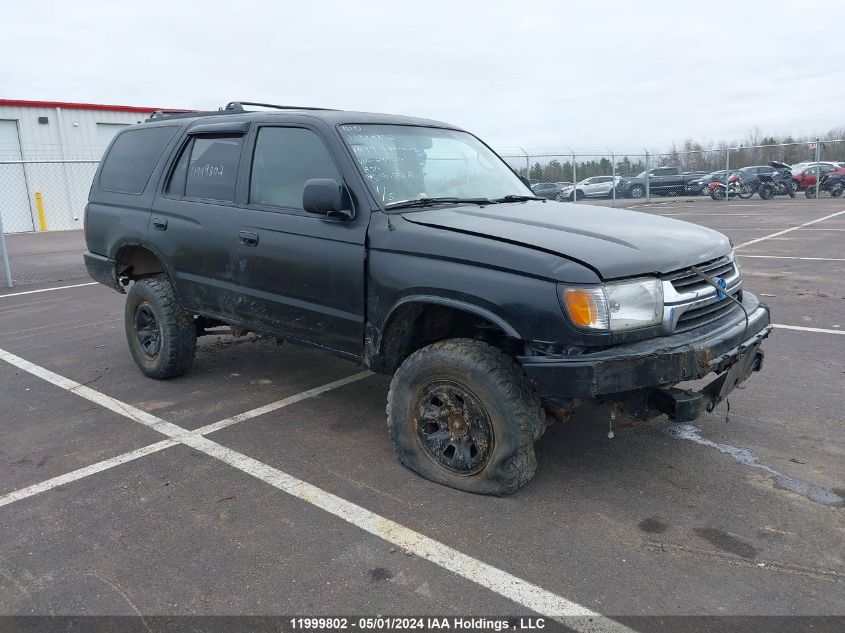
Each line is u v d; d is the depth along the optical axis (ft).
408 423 12.27
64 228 83.56
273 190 14.33
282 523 10.93
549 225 11.98
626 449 13.43
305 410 15.97
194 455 13.57
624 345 10.38
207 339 22.54
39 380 18.67
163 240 16.61
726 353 10.86
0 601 9.09
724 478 12.17
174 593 9.19
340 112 14.53
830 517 10.80
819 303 26.04
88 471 12.93
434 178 14.19
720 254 12.19
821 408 15.31
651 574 9.41
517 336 10.52
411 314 12.17
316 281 13.24
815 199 85.05
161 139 17.53
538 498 11.51
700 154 101.19
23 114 78.95
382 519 10.96
